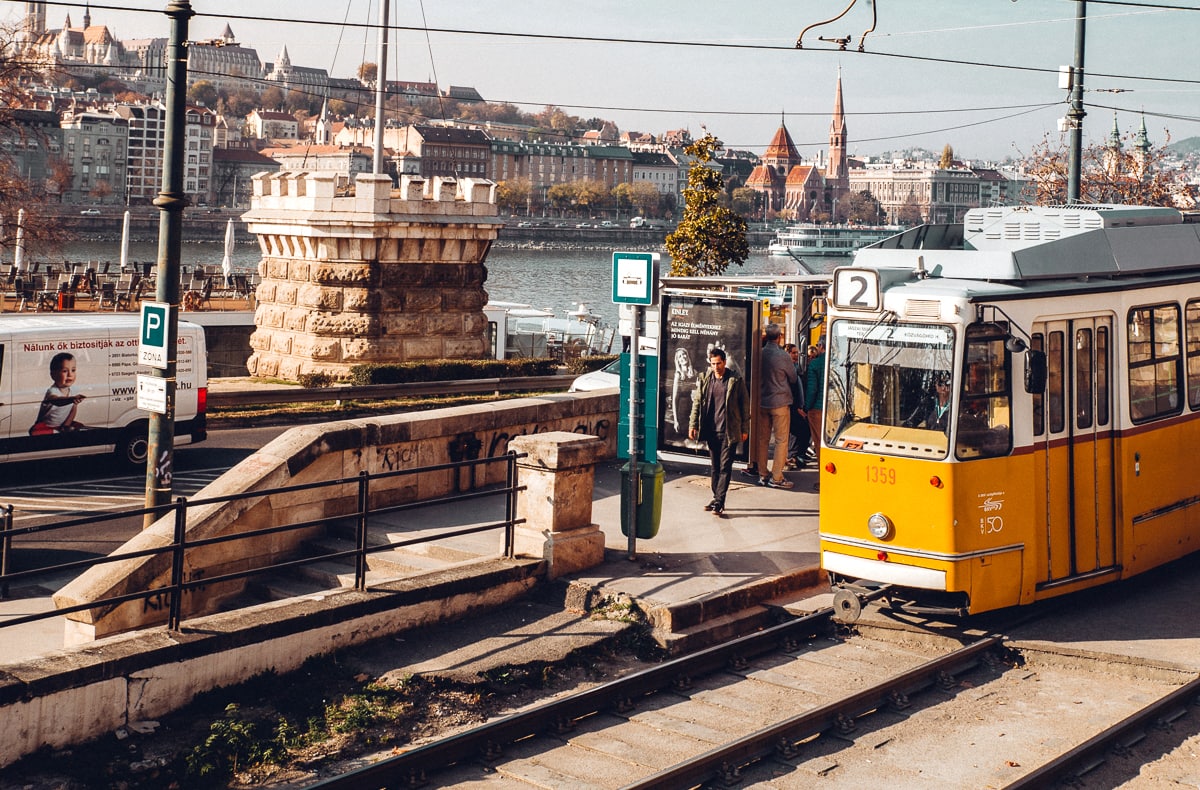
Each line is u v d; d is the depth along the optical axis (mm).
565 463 13031
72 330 21000
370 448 14938
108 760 8914
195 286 57094
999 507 11930
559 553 13023
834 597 12336
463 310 36781
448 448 16109
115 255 136375
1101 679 11391
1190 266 15016
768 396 17234
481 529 12781
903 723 10195
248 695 10211
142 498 19516
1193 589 14305
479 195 36438
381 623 11406
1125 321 13453
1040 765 9289
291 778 8844
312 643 10836
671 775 8578
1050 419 12508
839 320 12445
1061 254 13016
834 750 9602
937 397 11766
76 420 20984
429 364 34750
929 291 11891
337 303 34844
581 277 155000
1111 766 9367
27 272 51219
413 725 9812
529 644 11445
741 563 13719
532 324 56188
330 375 34594
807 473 18500
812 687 10945
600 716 10180
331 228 34219
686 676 11023
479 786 8742
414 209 35094
